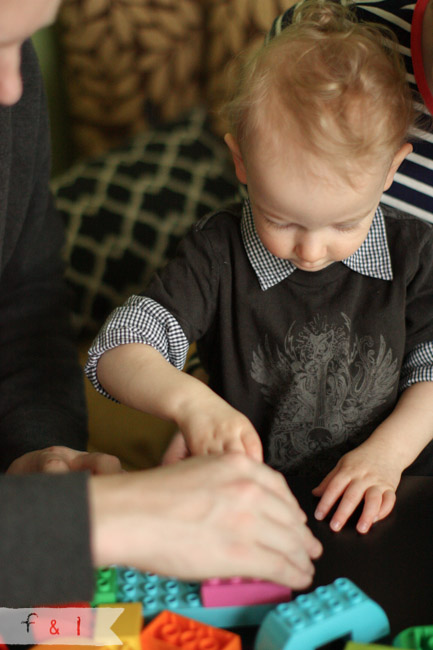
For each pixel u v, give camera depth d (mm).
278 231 725
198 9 1677
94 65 1771
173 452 830
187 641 487
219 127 1660
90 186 1610
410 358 863
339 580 534
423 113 870
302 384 837
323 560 581
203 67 1721
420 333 858
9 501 441
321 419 853
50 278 914
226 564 484
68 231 1559
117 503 471
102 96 1803
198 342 912
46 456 685
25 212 842
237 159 771
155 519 469
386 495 663
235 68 864
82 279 1529
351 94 687
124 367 733
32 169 824
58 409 817
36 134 818
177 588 548
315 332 827
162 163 1624
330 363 834
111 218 1560
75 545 441
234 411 654
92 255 1536
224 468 512
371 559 583
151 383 704
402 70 761
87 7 1717
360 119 682
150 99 1782
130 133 1833
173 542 471
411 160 910
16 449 755
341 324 828
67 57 1791
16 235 838
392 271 827
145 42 1720
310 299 824
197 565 478
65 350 880
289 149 681
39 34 1755
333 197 678
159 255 1525
